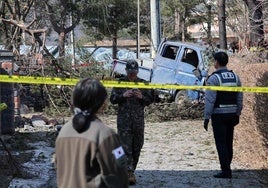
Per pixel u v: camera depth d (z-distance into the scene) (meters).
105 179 3.87
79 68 19.03
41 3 28.38
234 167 9.84
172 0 39.44
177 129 15.21
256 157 9.92
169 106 17.84
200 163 10.36
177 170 9.76
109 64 19.86
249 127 10.20
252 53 14.31
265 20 17.17
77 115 3.99
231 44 22.64
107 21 37.38
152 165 10.20
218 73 8.80
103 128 3.94
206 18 34.00
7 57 13.36
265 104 9.34
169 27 42.41
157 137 13.77
